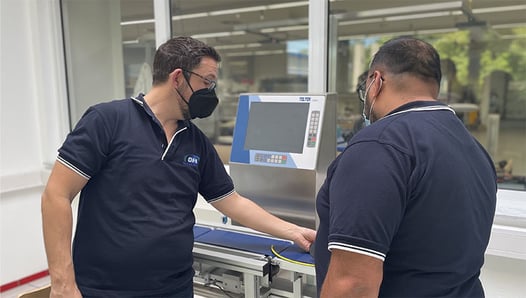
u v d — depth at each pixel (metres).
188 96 1.19
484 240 0.90
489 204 0.90
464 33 4.69
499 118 4.73
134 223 1.15
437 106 0.86
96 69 3.02
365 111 0.98
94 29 2.99
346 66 3.33
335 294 0.77
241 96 1.53
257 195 1.49
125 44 2.88
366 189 0.75
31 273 2.91
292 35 5.11
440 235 0.79
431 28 4.37
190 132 1.31
